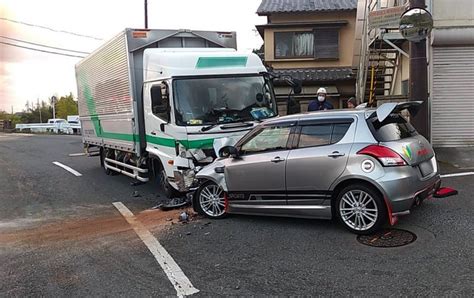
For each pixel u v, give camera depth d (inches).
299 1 829.2
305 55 790.5
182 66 319.9
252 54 348.2
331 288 171.0
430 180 238.1
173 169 315.9
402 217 252.5
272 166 253.6
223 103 322.7
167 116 319.3
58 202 367.9
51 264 215.5
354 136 232.7
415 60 397.7
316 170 238.5
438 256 194.7
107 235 261.9
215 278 187.8
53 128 1583.4
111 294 177.3
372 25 464.4
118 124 414.9
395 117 246.7
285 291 171.0
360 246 213.9
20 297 178.4
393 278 175.9
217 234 249.3
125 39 365.4
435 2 471.2
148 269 202.5
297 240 228.8
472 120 489.7
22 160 665.0
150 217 300.5
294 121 255.9
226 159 280.4
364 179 223.6
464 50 482.9
